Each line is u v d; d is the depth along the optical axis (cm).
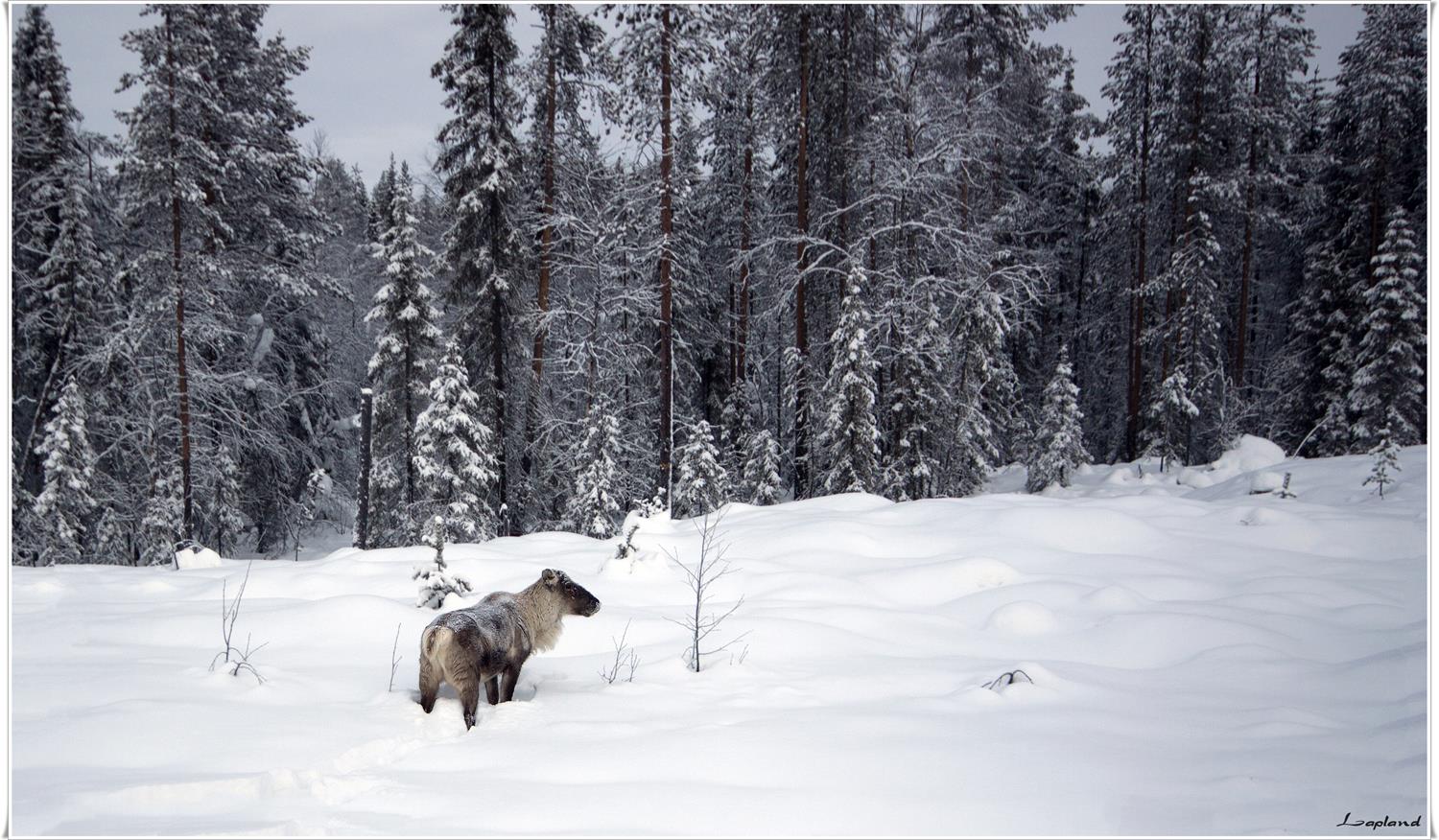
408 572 1030
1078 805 385
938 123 2391
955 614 902
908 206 2400
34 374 2408
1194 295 2550
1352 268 2753
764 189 2827
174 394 2280
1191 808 380
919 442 2272
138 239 2370
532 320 2362
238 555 2714
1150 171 2872
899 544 1206
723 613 852
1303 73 2761
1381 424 2378
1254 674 657
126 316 2403
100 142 2472
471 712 512
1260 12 2634
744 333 2944
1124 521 1259
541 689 612
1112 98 2952
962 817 369
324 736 475
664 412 2283
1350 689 614
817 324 2623
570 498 2261
